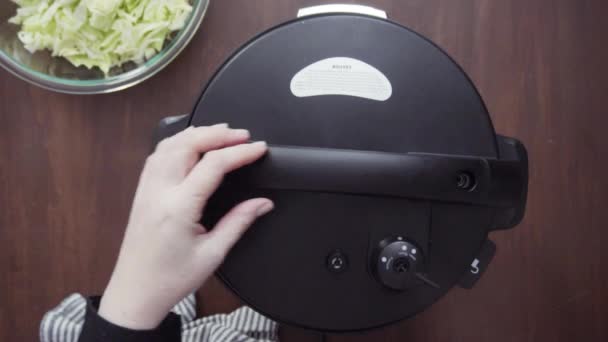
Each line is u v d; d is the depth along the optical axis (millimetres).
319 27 476
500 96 623
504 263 635
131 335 387
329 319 473
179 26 561
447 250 475
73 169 611
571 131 628
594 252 636
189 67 605
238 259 462
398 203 456
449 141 469
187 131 426
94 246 618
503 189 445
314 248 462
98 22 543
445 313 636
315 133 462
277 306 468
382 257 433
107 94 607
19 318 621
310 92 466
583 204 632
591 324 639
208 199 445
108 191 614
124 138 611
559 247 635
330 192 429
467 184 444
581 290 638
